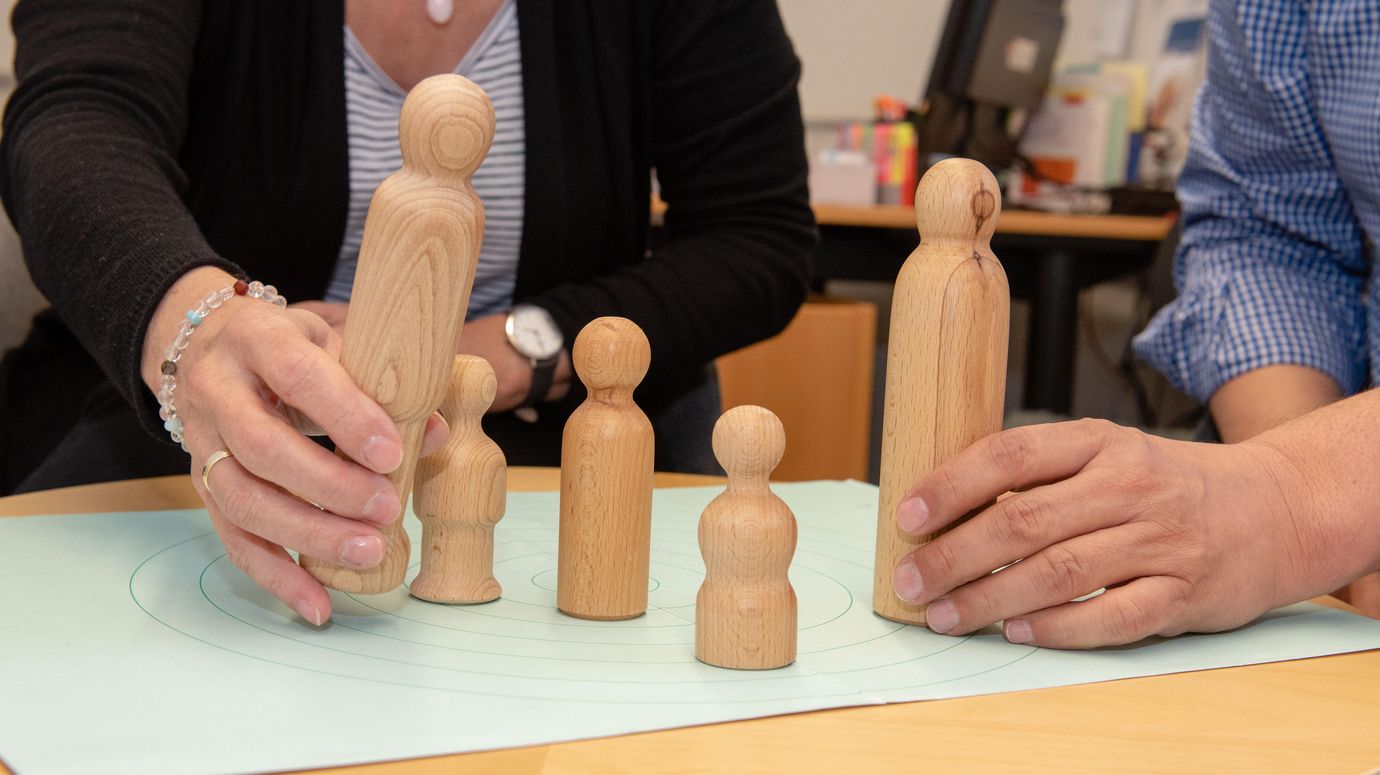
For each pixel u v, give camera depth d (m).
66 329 1.18
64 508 0.79
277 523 0.55
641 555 0.61
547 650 0.55
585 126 1.14
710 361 1.19
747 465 0.54
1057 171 2.74
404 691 0.48
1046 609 0.58
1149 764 0.44
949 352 0.59
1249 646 0.60
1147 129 2.91
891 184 2.52
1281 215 1.10
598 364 0.60
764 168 1.20
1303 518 0.62
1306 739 0.47
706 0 1.15
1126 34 3.07
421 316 0.53
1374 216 1.04
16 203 0.85
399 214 0.52
